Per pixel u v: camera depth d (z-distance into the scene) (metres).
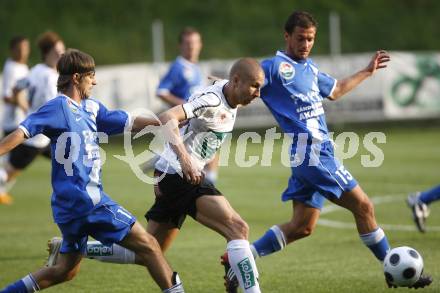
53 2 96.12
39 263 27.47
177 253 28.89
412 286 21.41
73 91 18.91
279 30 94.06
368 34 94.00
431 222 34.59
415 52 84.25
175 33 92.75
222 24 94.94
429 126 81.38
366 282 23.64
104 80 70.56
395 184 46.81
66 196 18.39
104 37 92.25
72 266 19.44
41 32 91.75
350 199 22.72
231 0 98.25
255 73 19.75
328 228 33.56
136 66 72.00
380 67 24.55
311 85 23.25
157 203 20.94
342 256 27.75
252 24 94.69
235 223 19.61
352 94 75.56
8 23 92.44
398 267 21.00
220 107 20.05
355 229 33.25
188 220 36.72
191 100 20.05
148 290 23.28
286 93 23.11
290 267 26.09
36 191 47.69
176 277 18.89
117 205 18.78
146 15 96.00
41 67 38.28
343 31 93.69
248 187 47.56
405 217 36.12
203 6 97.00
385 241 23.03
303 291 22.72
